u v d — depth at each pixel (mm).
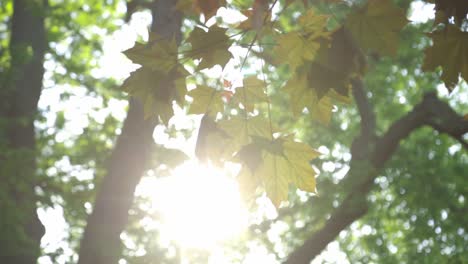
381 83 16281
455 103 18031
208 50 1902
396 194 14172
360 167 10336
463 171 14266
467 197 13109
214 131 1943
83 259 8812
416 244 13734
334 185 10414
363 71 1768
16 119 9414
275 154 1857
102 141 10828
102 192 9086
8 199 7961
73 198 9133
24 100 10156
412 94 17625
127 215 9102
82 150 10711
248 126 1959
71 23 14281
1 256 8312
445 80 1940
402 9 1727
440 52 1928
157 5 7762
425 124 11367
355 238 16188
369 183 10672
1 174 8156
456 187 13492
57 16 11828
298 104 1873
